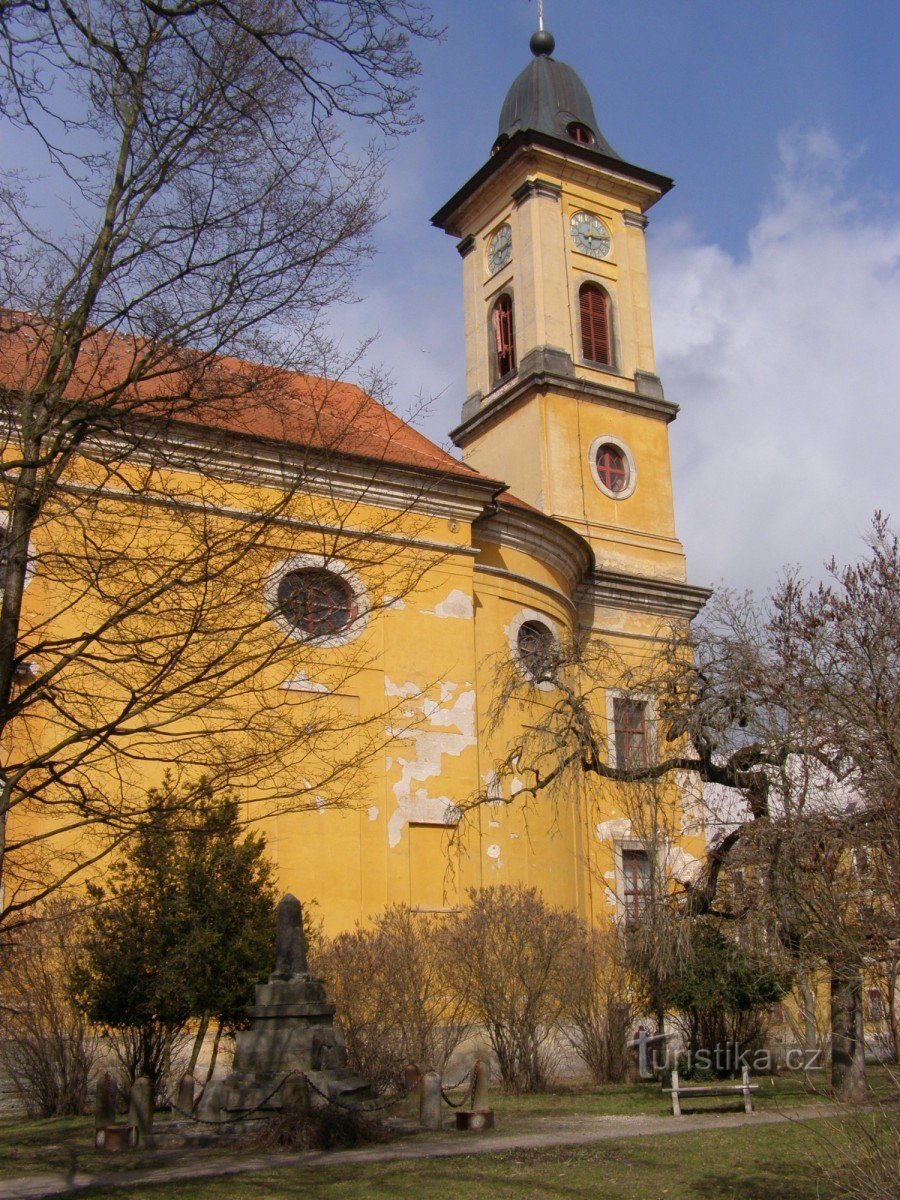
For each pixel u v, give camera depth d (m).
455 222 34.41
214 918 15.20
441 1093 14.02
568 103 33.50
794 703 12.56
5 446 9.72
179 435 10.17
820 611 12.52
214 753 10.63
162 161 9.67
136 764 17.34
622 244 32.56
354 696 20.56
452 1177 10.53
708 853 16.45
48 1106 15.34
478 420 31.45
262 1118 12.88
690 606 29.86
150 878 15.22
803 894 10.76
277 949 14.39
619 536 29.70
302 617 9.71
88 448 10.16
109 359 10.41
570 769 20.20
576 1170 10.80
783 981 17.12
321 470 11.15
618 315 31.80
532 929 19.00
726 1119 14.23
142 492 9.59
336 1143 12.48
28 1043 15.45
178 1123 13.36
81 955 15.34
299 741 10.80
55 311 9.53
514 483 30.19
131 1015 14.85
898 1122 9.08
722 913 16.80
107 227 9.54
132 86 9.59
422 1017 17.73
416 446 24.36
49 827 16.55
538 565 25.22
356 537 10.98
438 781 21.17
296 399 11.22
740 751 15.61
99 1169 11.34
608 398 30.61
